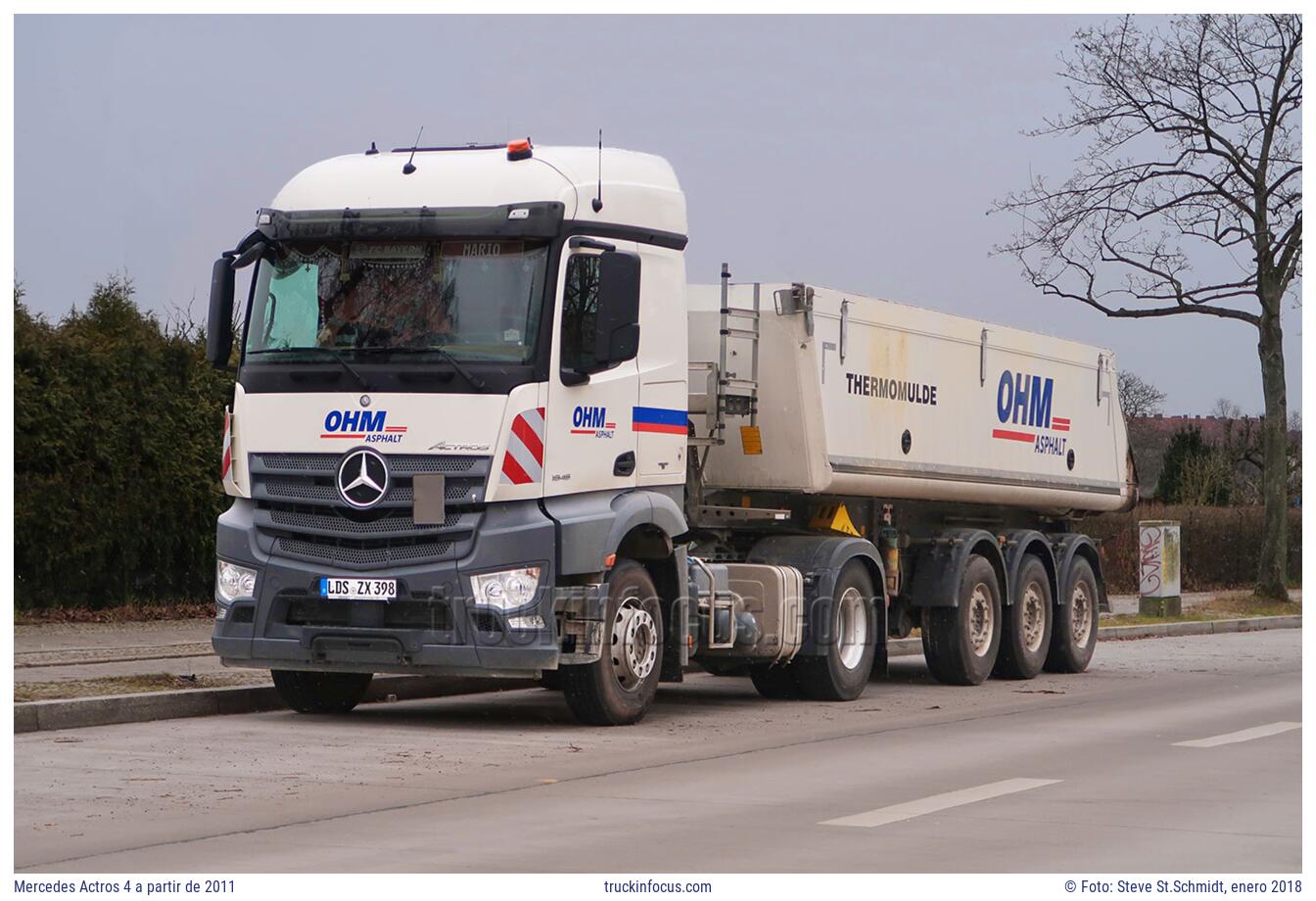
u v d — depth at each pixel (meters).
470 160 18.34
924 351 24.34
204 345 31.14
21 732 17.66
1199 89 45.12
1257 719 20.33
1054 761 16.23
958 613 24.95
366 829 12.23
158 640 26.25
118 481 29.14
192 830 12.16
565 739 17.72
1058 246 46.34
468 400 17.55
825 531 23.12
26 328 28.14
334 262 18.27
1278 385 47.88
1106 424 30.09
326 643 18.00
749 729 19.00
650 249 18.97
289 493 18.11
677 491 19.44
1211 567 61.44
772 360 21.83
